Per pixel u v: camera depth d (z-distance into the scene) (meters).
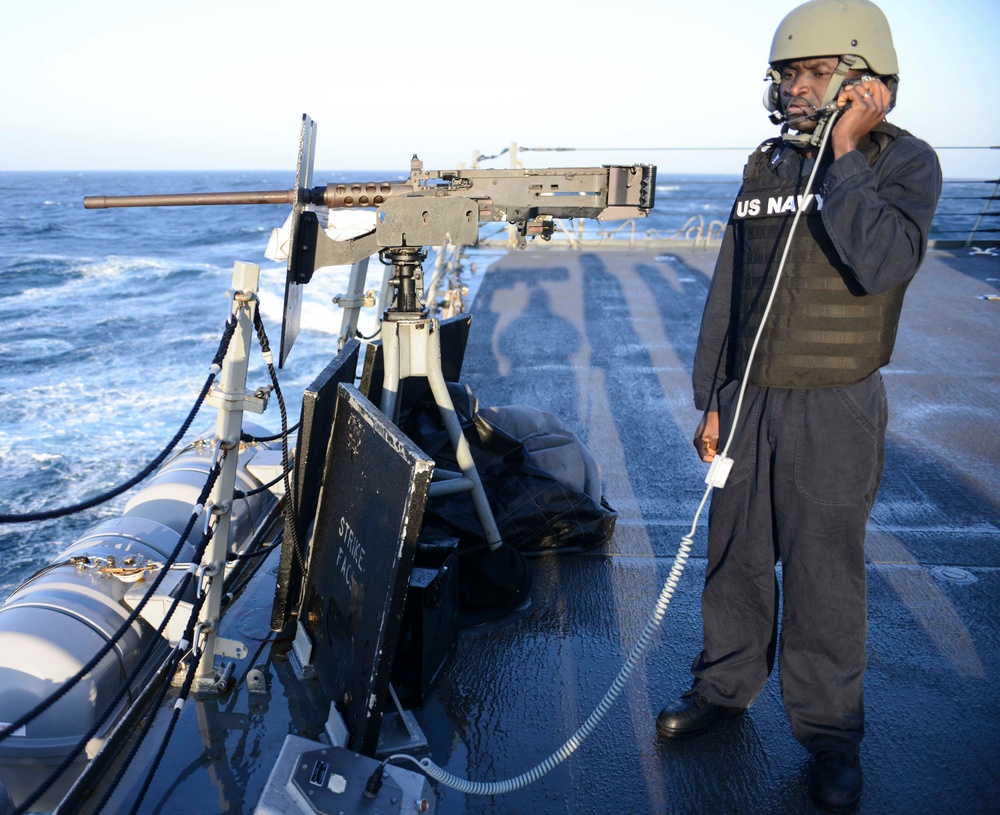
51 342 22.41
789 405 2.16
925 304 9.48
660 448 5.13
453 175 2.75
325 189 2.72
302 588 2.86
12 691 2.36
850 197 1.84
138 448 13.81
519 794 2.26
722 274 2.39
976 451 5.08
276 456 3.91
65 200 121.31
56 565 2.73
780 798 2.26
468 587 3.19
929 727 2.56
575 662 2.89
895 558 3.70
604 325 8.49
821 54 1.92
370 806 1.90
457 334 4.07
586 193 2.75
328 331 20.45
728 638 2.45
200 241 60.06
